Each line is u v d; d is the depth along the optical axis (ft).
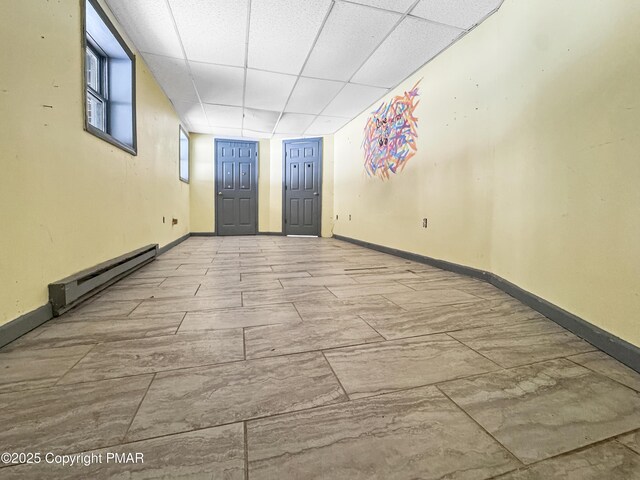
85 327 4.19
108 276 6.11
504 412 2.53
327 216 18.62
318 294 6.02
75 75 5.28
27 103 4.05
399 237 11.10
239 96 12.19
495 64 6.64
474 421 2.42
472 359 3.43
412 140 10.21
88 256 5.74
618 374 3.13
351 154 15.60
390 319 4.66
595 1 3.93
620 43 3.53
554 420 2.44
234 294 5.96
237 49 8.62
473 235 7.54
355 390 2.82
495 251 6.73
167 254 11.53
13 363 3.19
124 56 7.95
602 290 3.74
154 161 10.42
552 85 4.77
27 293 4.03
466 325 4.44
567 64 4.44
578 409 2.58
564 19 4.52
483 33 7.09
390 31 7.66
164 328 4.20
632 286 3.32
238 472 1.90
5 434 2.18
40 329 4.10
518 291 5.65
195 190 18.76
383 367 3.24
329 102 12.86
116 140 6.94
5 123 3.66
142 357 3.37
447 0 6.47
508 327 4.37
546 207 4.90
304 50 8.65
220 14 7.09
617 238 3.53
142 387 2.79
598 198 3.82
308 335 4.03
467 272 7.72
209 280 7.16
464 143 7.81
